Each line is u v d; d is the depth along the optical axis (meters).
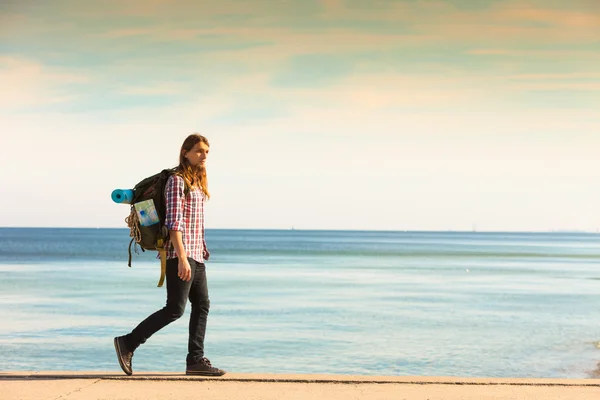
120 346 4.42
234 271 36.69
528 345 12.37
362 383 4.32
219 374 4.48
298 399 3.89
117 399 3.84
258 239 162.25
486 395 4.03
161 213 4.32
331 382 4.33
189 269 4.30
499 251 83.62
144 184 4.34
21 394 3.93
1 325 14.52
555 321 16.02
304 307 18.62
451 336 13.45
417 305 19.56
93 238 139.88
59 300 20.03
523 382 4.36
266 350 11.65
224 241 135.62
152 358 10.65
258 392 4.05
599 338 13.24
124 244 97.50
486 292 24.52
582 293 24.27
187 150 4.42
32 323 14.88
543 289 26.19
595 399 3.95
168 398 3.87
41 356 10.90
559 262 54.25
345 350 11.70
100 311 17.25
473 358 11.03
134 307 18.22
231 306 18.78
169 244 4.35
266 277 31.66
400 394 4.03
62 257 55.56
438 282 29.59
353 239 176.25
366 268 41.28
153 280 28.92
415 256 63.88
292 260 52.25
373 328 14.51
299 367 10.17
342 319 16.03
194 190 4.41
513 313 17.67
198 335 4.54
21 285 26.02
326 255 64.12
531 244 135.62
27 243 102.12
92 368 9.95
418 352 11.55
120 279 29.61
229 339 12.84
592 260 58.69
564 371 10.04
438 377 4.48
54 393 3.96
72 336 13.00
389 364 10.48
